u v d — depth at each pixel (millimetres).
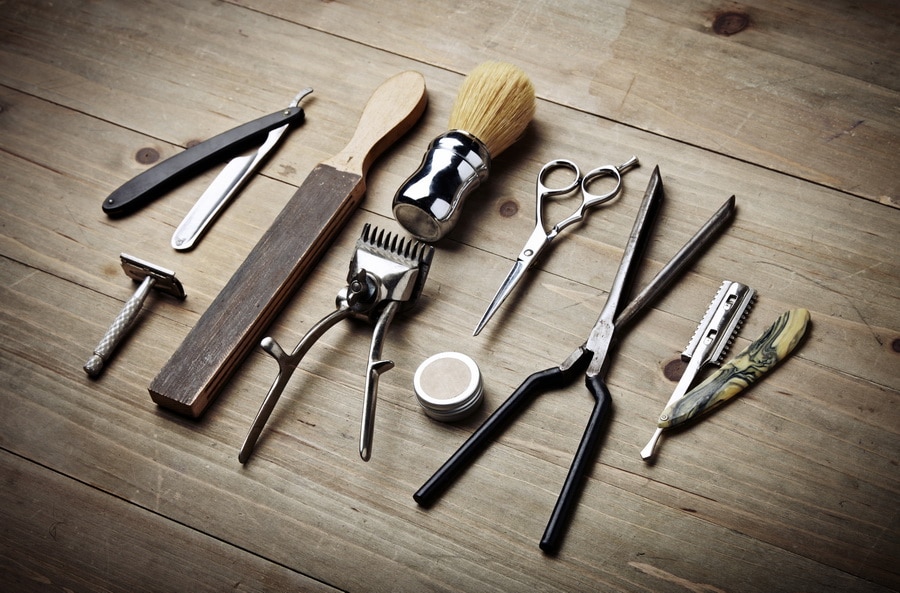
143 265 1204
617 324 1134
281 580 1028
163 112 1450
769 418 1091
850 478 1046
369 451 1007
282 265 1217
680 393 1102
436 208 1189
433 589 1012
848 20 1459
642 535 1027
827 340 1143
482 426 1073
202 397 1119
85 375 1178
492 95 1263
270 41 1521
